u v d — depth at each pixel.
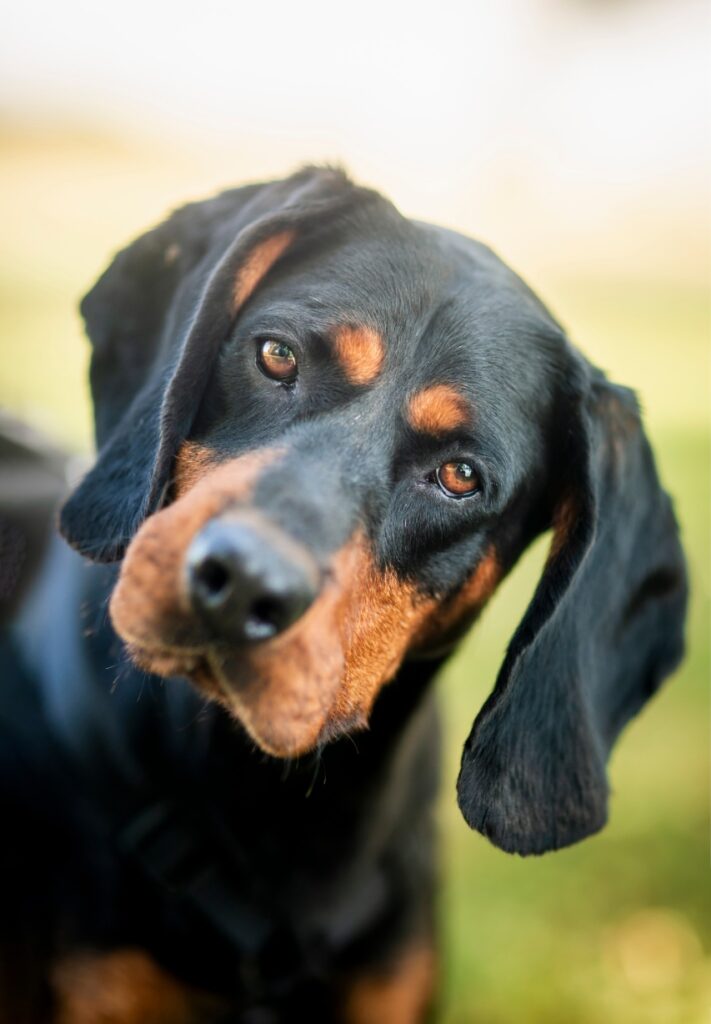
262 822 2.40
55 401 6.88
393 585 2.19
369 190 2.37
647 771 4.33
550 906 3.66
